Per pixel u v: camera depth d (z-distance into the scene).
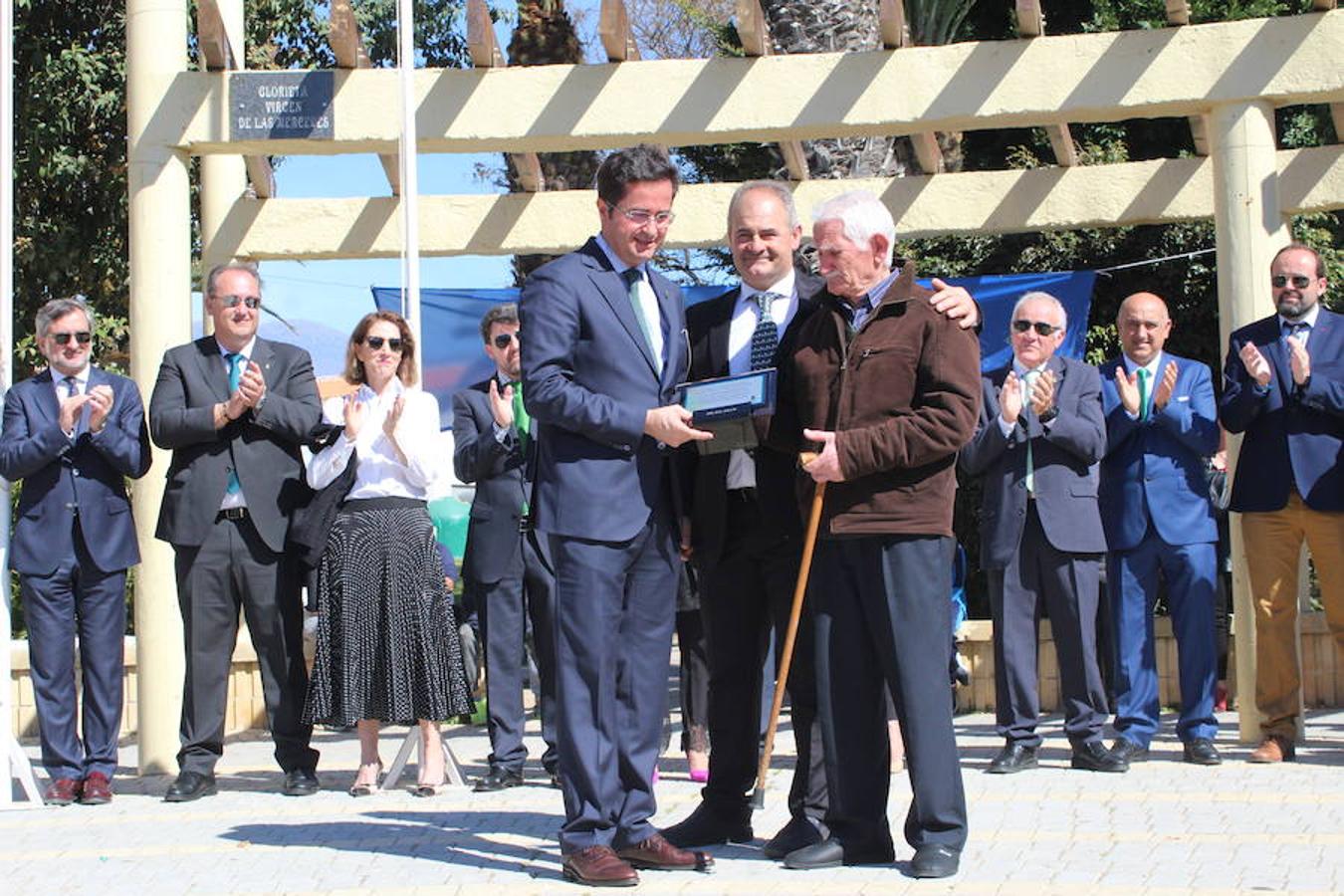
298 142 8.33
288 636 7.31
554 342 5.31
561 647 5.28
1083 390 7.70
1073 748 7.56
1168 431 7.84
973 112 8.22
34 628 7.30
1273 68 8.08
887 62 8.26
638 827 5.40
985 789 6.98
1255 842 5.65
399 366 7.39
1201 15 13.86
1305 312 7.74
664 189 5.40
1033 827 6.02
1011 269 13.05
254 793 7.40
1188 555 7.72
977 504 12.25
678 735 9.69
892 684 5.25
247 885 5.33
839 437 5.12
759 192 5.80
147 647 8.20
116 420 7.48
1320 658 9.93
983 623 10.15
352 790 7.26
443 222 9.45
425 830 6.27
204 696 7.28
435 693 7.12
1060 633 7.56
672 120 8.30
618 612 5.33
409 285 8.17
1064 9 14.90
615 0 8.25
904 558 5.20
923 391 5.22
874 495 5.20
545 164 13.46
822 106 8.27
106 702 7.34
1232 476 8.17
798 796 5.65
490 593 7.46
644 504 5.34
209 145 8.34
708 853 5.62
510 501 7.46
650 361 5.41
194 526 7.23
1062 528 7.51
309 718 7.13
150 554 8.20
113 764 7.37
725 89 8.31
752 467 5.66
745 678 5.80
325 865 5.62
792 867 5.34
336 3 8.18
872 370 5.24
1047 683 10.06
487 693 7.50
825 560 5.33
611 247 5.48
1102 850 5.55
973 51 8.23
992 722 9.55
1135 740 7.78
